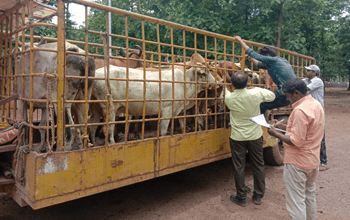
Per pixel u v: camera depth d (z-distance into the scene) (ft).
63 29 8.54
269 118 18.61
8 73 11.10
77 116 11.16
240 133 12.81
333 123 38.06
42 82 9.14
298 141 9.00
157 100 11.39
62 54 8.55
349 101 74.59
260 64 14.99
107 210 12.42
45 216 11.71
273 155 18.78
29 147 8.69
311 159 9.33
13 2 10.32
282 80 13.34
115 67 11.97
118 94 11.87
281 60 13.61
